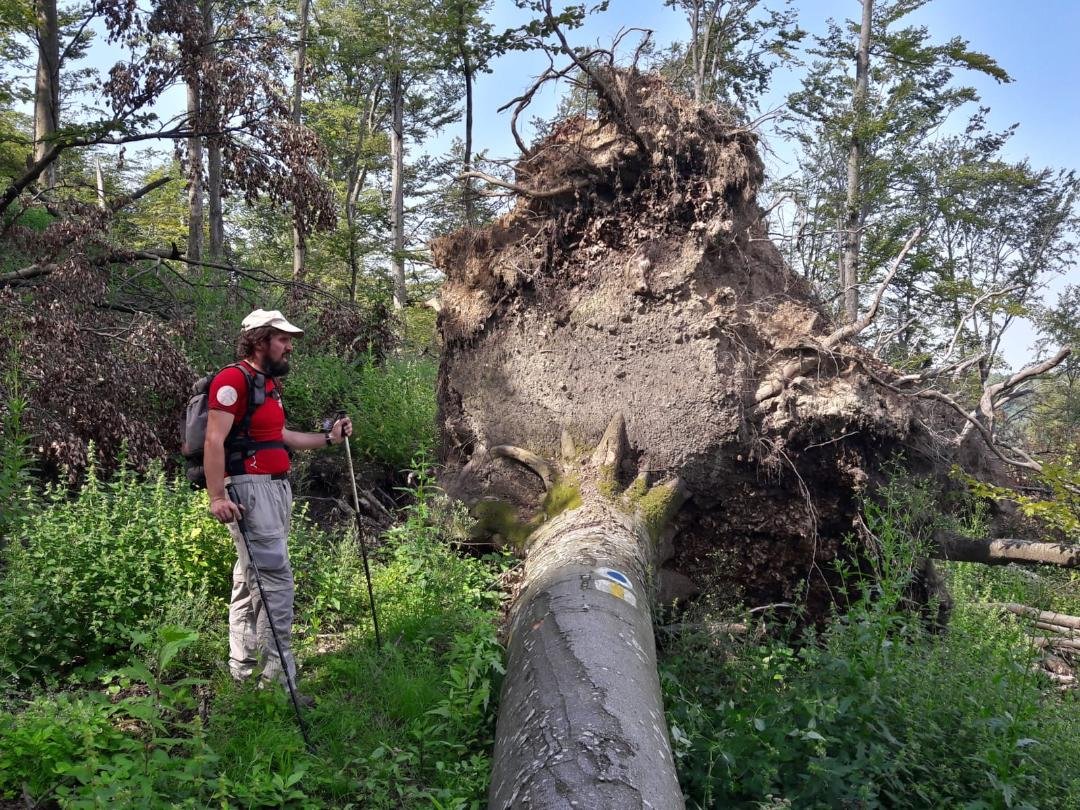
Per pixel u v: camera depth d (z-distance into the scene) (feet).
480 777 11.44
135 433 20.40
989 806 11.56
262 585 13.32
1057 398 81.30
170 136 28.71
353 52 75.15
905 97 73.41
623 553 15.29
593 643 11.61
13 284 24.34
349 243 59.11
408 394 27.22
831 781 11.38
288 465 13.84
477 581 17.99
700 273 19.72
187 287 33.60
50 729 10.55
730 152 20.29
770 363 19.08
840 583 19.10
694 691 13.98
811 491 18.71
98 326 23.04
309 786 11.13
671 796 9.25
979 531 20.17
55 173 59.62
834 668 13.66
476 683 13.71
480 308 21.77
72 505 16.72
